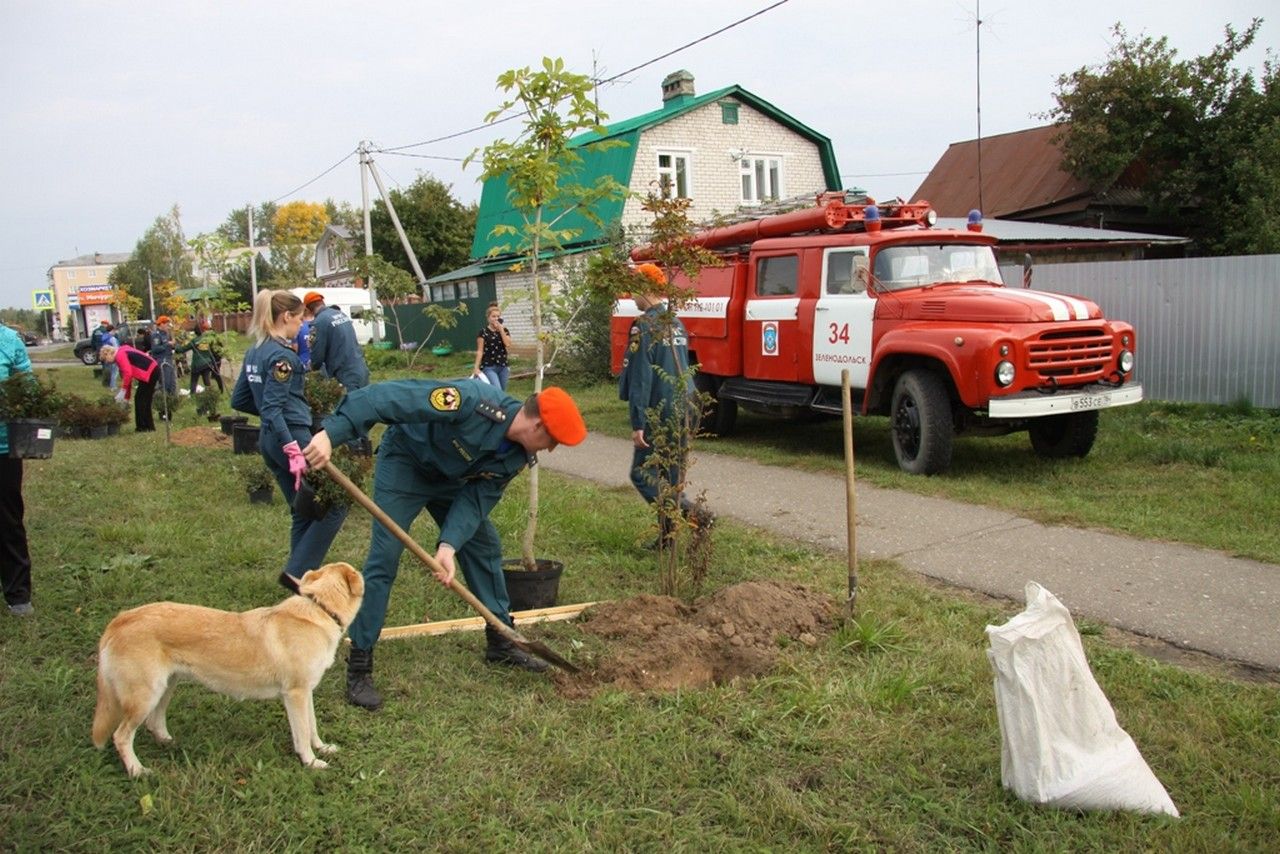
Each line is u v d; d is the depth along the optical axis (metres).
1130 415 11.20
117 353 13.46
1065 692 3.26
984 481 8.58
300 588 3.61
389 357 25.22
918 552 6.49
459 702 4.09
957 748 3.64
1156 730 3.74
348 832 3.13
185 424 14.49
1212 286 11.39
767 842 3.09
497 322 12.59
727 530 7.14
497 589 4.60
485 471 4.08
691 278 5.71
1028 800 3.23
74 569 5.96
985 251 9.94
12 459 4.98
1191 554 6.20
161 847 3.05
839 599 5.38
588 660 4.48
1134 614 5.17
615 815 3.22
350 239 41.38
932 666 4.37
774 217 10.87
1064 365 8.40
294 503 5.19
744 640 4.69
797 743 3.69
